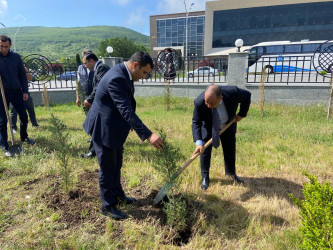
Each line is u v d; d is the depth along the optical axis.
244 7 39.28
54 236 2.62
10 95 4.93
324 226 1.88
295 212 3.08
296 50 18.00
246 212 3.11
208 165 3.76
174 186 2.82
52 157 4.58
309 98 9.15
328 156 4.79
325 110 8.27
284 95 9.44
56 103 11.87
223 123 3.54
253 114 8.58
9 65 4.75
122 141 2.76
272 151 5.16
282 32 38.19
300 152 5.00
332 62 9.20
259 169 4.38
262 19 38.78
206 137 3.58
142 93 12.02
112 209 2.95
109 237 2.61
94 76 4.42
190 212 3.11
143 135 2.49
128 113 2.46
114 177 3.18
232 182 3.94
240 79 9.90
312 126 6.82
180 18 45.41
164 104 10.52
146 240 2.61
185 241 2.75
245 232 2.78
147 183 3.73
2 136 4.73
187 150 5.13
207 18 41.16
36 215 2.91
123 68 2.58
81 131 6.67
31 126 7.30
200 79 14.73
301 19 36.94
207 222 2.94
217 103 3.06
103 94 2.60
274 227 2.87
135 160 4.68
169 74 11.46
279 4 37.38
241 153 5.04
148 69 2.60
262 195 3.51
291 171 4.29
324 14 35.72
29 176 3.85
